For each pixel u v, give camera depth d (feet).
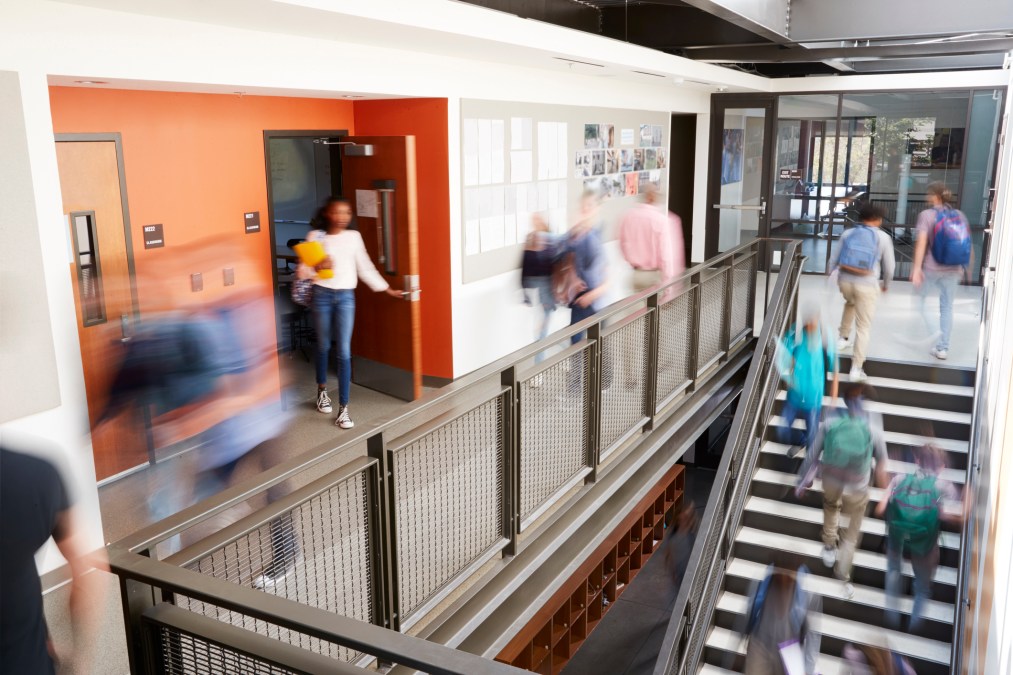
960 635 19.08
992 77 35.88
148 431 15.88
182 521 7.43
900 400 27.68
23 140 11.48
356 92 19.65
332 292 20.22
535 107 27.04
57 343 11.76
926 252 28.60
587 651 27.71
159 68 14.47
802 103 39.34
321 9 13.44
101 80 14.14
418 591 11.76
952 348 29.89
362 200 22.59
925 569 22.97
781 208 40.63
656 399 19.77
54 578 8.73
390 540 10.89
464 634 12.64
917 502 22.99
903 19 22.58
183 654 6.89
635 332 18.17
